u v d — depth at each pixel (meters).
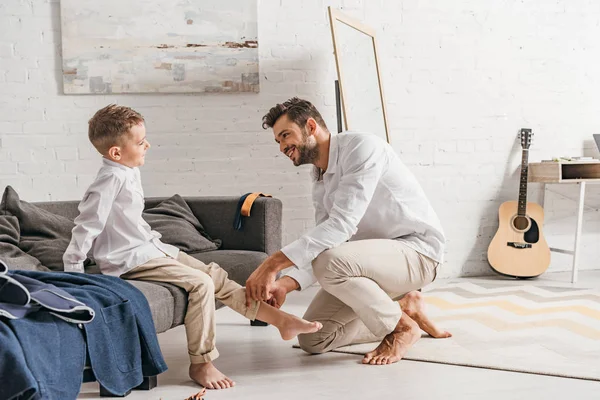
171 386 2.24
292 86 4.35
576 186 4.65
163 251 2.44
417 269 2.51
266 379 2.31
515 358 2.48
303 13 4.33
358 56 4.12
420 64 4.47
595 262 4.73
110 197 2.26
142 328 2.03
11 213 2.88
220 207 3.51
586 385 2.18
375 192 2.54
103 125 2.28
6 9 4.09
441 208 4.54
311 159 2.52
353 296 2.38
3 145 4.12
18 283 1.67
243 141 4.32
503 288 4.04
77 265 2.21
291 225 4.38
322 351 2.64
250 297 2.33
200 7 4.21
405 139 4.48
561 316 3.21
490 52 4.54
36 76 4.13
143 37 4.18
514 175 4.60
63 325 1.75
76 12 4.12
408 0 4.44
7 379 1.51
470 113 4.54
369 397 2.09
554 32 4.60
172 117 4.25
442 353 2.57
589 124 4.67
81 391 2.19
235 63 4.26
